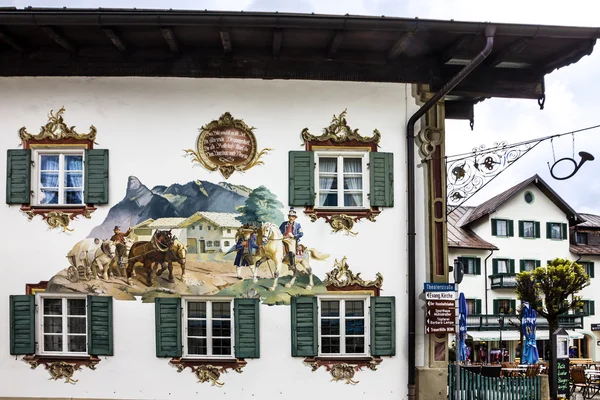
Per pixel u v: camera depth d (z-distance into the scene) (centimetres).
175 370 1257
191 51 1285
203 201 1280
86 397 1256
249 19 1145
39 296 1275
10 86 1303
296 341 1257
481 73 1336
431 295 1254
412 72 1314
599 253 4756
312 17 1147
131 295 1267
